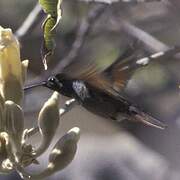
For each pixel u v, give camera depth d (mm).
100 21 11477
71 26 12188
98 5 11375
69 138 6082
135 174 12484
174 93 11117
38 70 12094
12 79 6211
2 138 5891
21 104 6273
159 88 11180
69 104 7074
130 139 13133
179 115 10836
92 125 13672
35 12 11055
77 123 13375
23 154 5949
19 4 13312
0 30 6156
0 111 5957
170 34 10883
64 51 12180
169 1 10773
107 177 12938
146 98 11070
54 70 11156
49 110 6125
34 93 11328
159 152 11336
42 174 6008
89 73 7074
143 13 11211
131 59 7191
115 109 7094
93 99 7039
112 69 7102
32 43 12234
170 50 8727
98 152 13266
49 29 6195
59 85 6953
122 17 11328
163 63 9812
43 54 6242
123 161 12930
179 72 11242
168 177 11188
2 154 5895
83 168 13078
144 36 10539
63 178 12867
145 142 12000
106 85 7117
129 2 10641
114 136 13445
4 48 6141
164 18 11008
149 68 10984
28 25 11031
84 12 11547
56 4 6152
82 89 6992
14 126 5914
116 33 11172
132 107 7113
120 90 7203
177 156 10930
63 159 6047
